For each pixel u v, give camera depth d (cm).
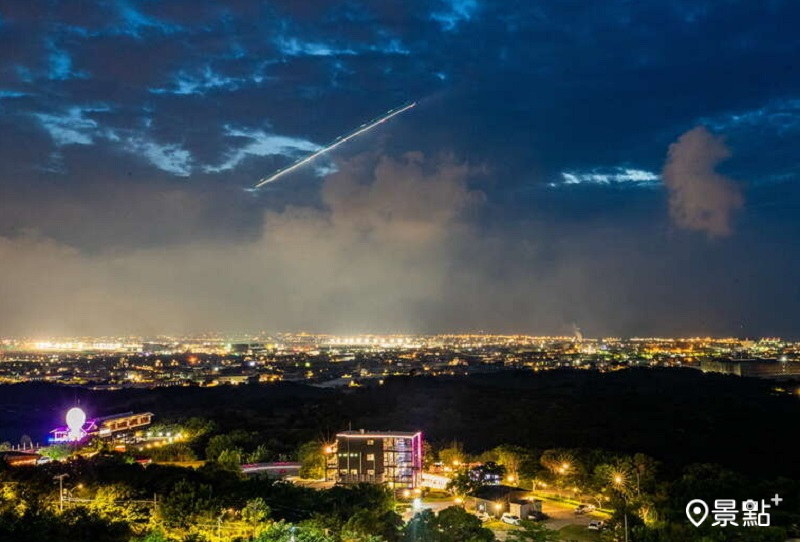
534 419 19238
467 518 8819
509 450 13825
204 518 8612
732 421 18600
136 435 18212
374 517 8725
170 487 9844
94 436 17388
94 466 10944
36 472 10275
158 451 15300
